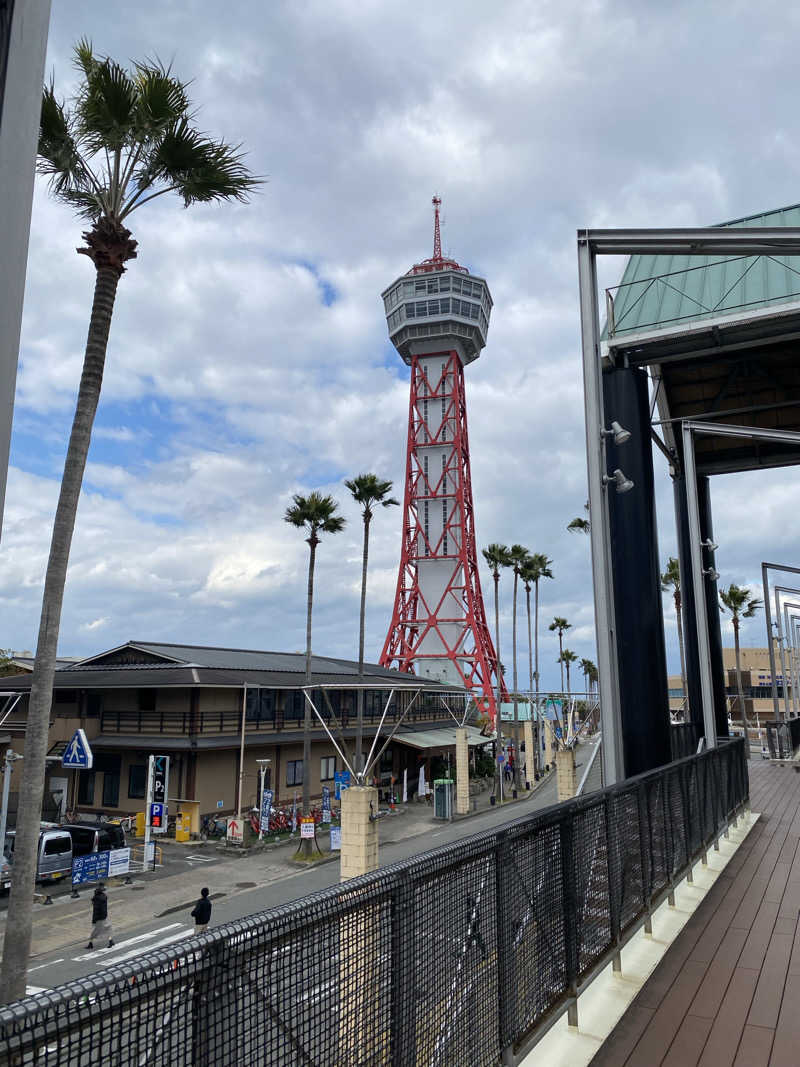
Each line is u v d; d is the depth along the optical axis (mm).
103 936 17594
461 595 92000
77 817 32219
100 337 13344
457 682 88000
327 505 34344
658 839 7629
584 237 11000
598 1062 4434
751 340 17672
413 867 3227
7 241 1767
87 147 13086
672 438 24688
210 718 33031
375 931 2965
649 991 5594
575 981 4914
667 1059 4473
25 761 12195
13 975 11414
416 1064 3127
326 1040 2617
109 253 13219
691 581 24203
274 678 37406
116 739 33094
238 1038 2236
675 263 20188
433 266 104500
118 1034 1878
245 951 2299
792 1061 4430
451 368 99188
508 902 4109
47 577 12781
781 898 8344
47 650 12570
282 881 24422
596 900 5613
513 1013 4004
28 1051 1648
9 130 1789
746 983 5734
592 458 10523
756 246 10367
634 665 12867
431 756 49969
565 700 53531
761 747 41250
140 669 35844
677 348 18125
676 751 16328
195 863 27016
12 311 1770
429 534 94250
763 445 25031
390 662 91062
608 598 10203
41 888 22812
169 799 32062
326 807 34719
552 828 4902
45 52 1955
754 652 98312
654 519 13633
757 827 13461
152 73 12648
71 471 13031
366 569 39125
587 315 10734
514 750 49875
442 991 3375
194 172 13078
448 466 95938
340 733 39969
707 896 8445
